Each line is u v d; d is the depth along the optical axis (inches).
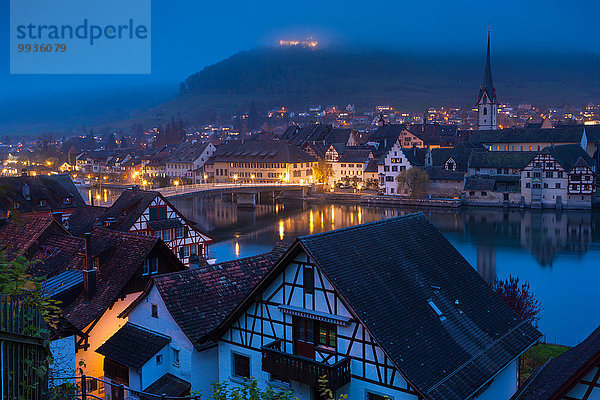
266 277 1021.8
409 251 1143.6
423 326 975.0
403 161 6515.8
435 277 1122.7
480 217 5280.5
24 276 600.7
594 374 788.6
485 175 6136.8
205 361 1152.8
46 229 1772.9
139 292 1465.3
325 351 971.3
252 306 1068.5
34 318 548.4
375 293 976.3
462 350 980.6
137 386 1160.2
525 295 1961.1
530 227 4677.7
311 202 6742.1
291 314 997.2
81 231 2696.9
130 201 2807.6
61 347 1162.6
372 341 911.7
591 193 5487.2
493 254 3668.8
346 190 7362.2
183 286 1212.5
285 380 1030.4
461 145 6692.9
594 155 7096.5
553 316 2336.4
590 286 2851.9
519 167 5974.4
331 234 1040.8
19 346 534.6
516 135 7303.2
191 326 1143.6
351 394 944.9
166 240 2790.4
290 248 986.1
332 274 952.9
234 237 4392.2
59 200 3378.4
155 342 1177.4
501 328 1107.9
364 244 1076.5
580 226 4680.1
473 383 923.4
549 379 884.0
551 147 5689.0
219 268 1302.9
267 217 5511.8
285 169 7436.0
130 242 1546.5
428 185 6328.7
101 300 1414.9
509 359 1034.7
